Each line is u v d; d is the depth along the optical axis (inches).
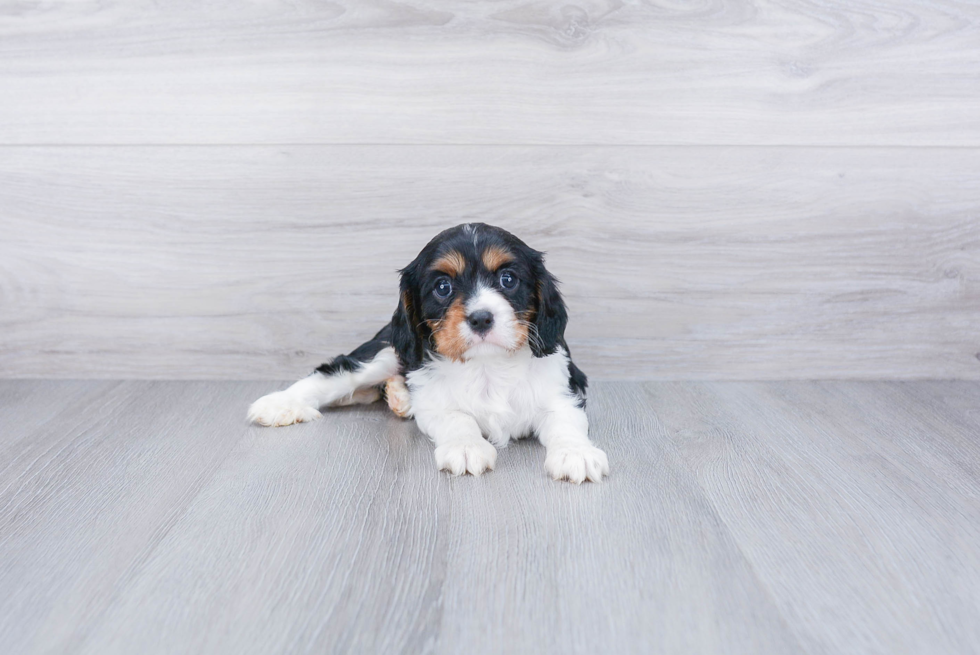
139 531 57.8
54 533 57.6
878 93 93.5
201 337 99.6
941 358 99.3
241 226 96.8
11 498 64.1
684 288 98.0
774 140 94.4
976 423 83.0
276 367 100.0
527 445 78.1
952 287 97.8
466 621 45.8
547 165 94.9
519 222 96.3
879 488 65.4
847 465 70.7
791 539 56.0
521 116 93.9
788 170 95.0
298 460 72.7
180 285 98.5
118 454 74.4
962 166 95.0
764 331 99.1
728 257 97.2
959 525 58.4
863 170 95.0
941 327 98.8
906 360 99.1
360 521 59.2
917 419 84.3
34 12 92.4
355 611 46.9
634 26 91.8
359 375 88.7
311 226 96.7
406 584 49.9
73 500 63.7
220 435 80.1
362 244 97.1
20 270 98.2
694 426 82.0
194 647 43.4
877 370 99.3
